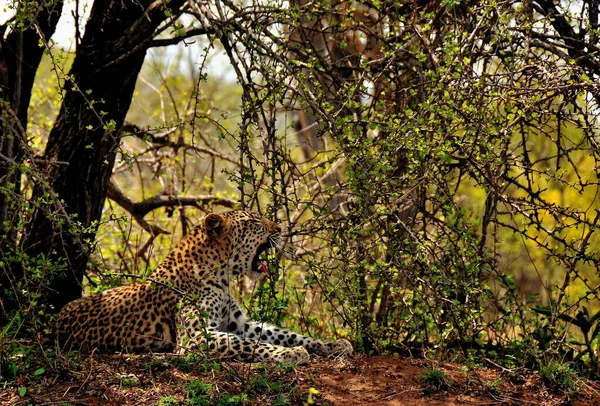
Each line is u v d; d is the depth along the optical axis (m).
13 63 11.59
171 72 18.72
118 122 12.09
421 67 10.52
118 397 8.58
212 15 10.22
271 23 10.59
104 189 12.17
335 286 10.30
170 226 18.25
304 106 10.23
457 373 9.70
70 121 11.78
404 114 10.27
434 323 10.85
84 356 9.93
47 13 11.77
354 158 9.71
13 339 9.50
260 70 10.09
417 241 9.87
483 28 11.13
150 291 10.70
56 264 9.83
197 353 9.38
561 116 10.55
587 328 11.04
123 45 11.59
